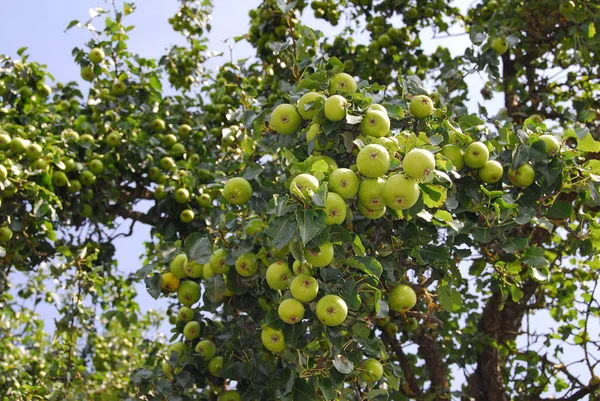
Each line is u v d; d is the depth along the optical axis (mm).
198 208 6824
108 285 7793
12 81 6609
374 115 3686
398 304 3992
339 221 3305
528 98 7723
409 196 3324
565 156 4055
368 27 7816
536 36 7156
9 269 6203
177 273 4285
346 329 3623
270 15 7133
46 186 5863
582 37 6582
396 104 4391
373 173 3367
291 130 4082
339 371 3334
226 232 4055
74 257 5828
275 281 3498
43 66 6785
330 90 4055
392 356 6789
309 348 3490
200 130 7492
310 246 3184
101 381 8984
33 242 5812
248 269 3830
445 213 3799
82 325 6262
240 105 7410
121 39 6664
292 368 3939
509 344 7535
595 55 7324
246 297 4402
